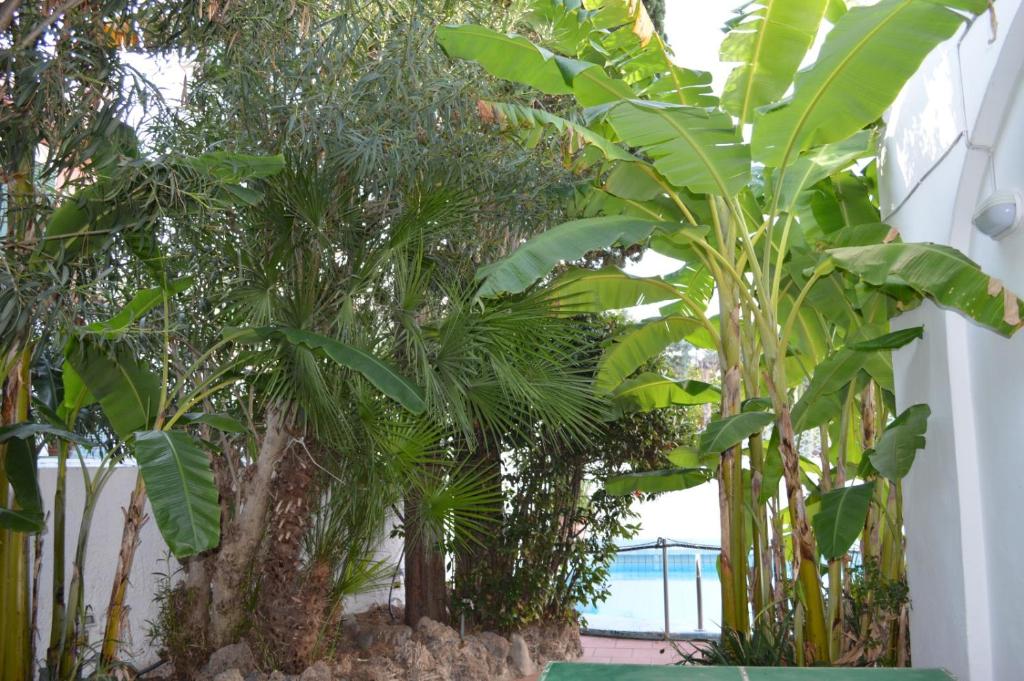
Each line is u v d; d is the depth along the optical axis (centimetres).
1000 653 459
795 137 502
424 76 519
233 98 504
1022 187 416
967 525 481
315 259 521
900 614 600
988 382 464
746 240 562
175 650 586
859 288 596
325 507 584
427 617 770
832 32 434
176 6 454
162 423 453
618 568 1487
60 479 489
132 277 491
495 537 788
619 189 611
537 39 695
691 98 535
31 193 417
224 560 579
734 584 580
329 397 480
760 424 519
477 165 546
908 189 582
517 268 474
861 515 510
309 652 575
